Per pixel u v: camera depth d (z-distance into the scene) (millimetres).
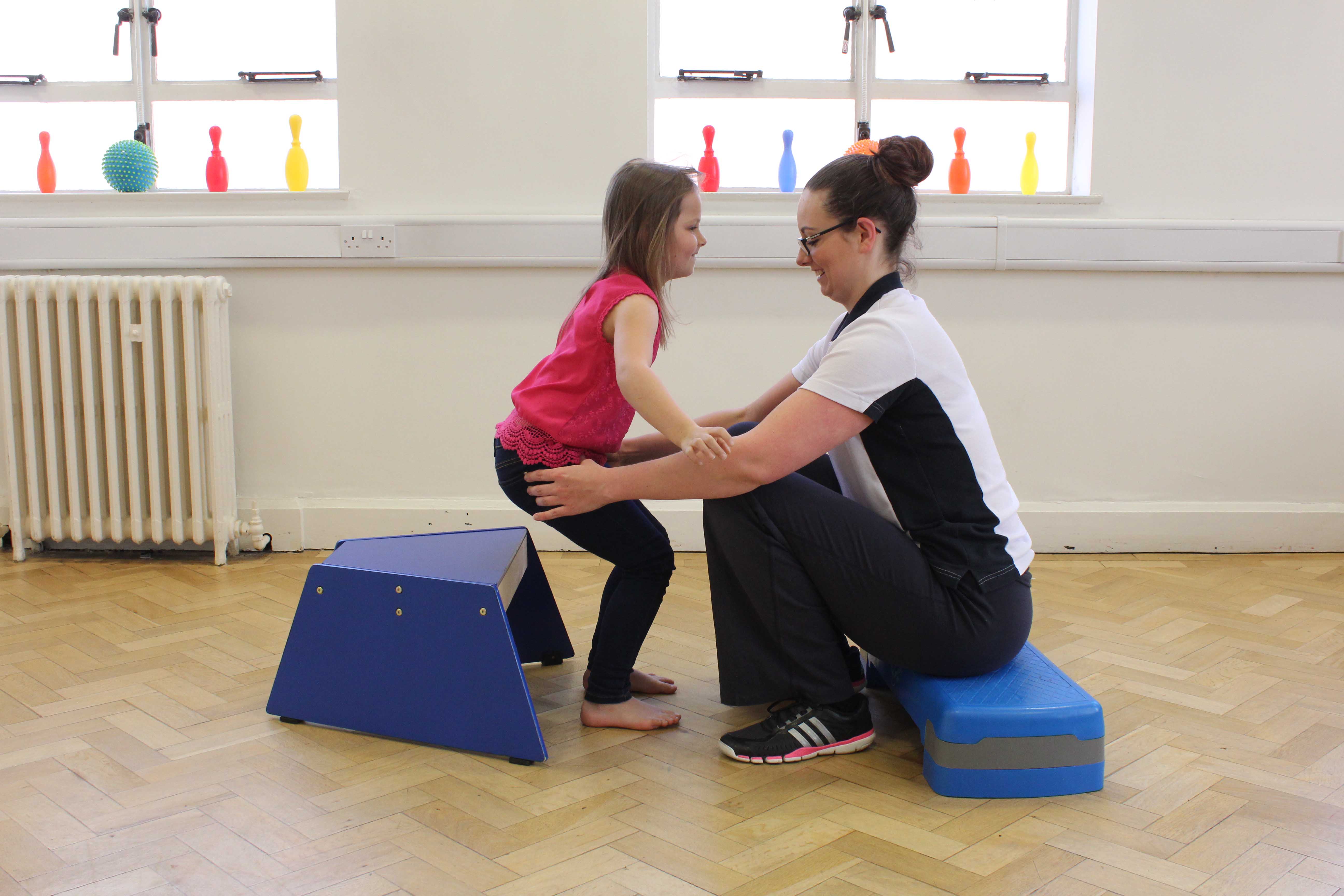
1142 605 2529
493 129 2957
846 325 1561
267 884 1244
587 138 2959
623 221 1628
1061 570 2883
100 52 3145
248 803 1459
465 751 1657
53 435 2854
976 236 2955
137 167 2992
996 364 3051
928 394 1478
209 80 3131
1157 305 3039
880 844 1354
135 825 1391
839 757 1650
